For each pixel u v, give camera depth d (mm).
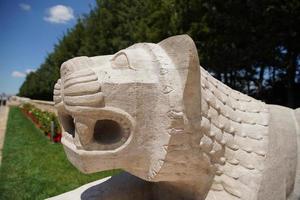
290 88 8500
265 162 1638
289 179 1740
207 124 1523
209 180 1591
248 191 1568
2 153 7246
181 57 1438
